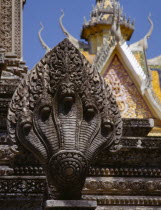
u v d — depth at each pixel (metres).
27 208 11.48
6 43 14.79
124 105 16.58
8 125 8.55
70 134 8.55
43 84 8.66
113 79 16.80
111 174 12.52
